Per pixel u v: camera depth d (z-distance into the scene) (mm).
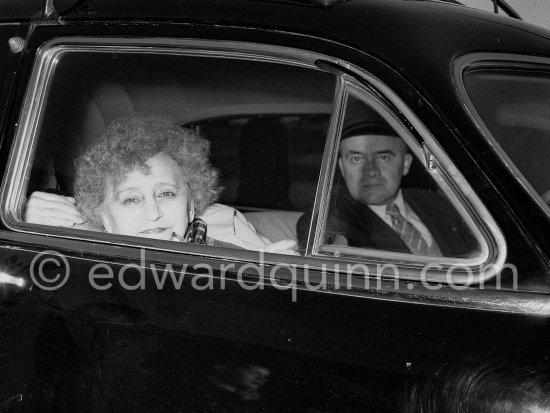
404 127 2791
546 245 2594
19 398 3010
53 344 2971
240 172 3889
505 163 2701
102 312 2928
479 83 2949
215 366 2768
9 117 3207
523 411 2459
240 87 3623
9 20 3324
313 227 2854
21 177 3184
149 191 3191
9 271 3064
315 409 2658
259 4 3098
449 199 2727
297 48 2955
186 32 3086
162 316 2855
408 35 2947
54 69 3240
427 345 2588
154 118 3295
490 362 2520
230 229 3367
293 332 2713
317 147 3967
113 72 3342
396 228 2902
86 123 3316
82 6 3270
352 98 2891
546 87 3064
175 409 2809
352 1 3117
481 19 3225
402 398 2576
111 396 2891
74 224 3197
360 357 2635
